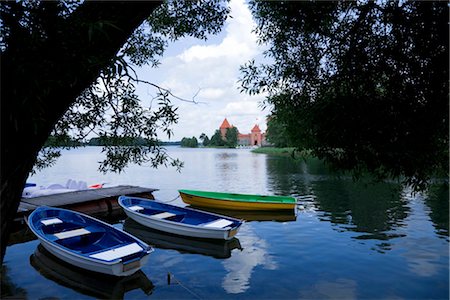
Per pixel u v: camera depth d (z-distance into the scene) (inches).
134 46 207.0
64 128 163.6
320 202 646.5
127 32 94.4
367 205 603.5
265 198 636.1
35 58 79.4
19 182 83.3
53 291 275.9
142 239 431.2
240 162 1983.3
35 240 414.6
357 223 481.4
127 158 171.9
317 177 1099.9
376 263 327.3
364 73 139.2
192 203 647.8
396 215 520.4
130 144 166.2
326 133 135.2
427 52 130.4
